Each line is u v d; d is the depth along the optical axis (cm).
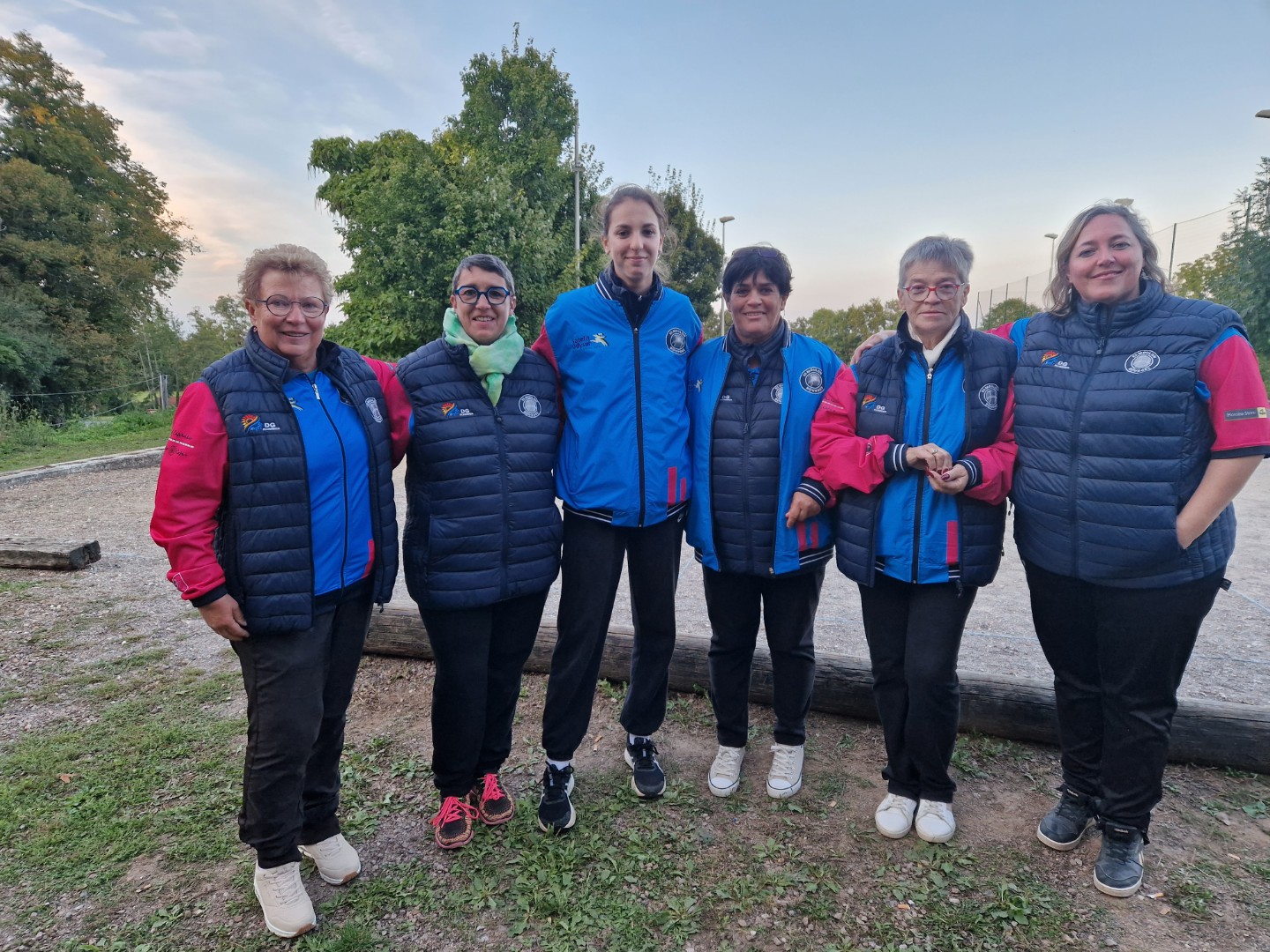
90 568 557
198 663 377
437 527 214
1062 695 227
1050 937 195
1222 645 392
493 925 202
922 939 195
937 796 234
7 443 1345
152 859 229
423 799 258
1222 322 186
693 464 248
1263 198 1633
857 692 307
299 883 200
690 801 255
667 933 198
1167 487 189
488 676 234
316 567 191
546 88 1688
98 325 2155
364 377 207
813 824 243
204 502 179
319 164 1928
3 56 2159
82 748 291
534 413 226
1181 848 229
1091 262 197
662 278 248
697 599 495
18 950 193
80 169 2261
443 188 1398
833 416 231
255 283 183
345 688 210
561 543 237
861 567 225
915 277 214
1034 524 213
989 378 216
